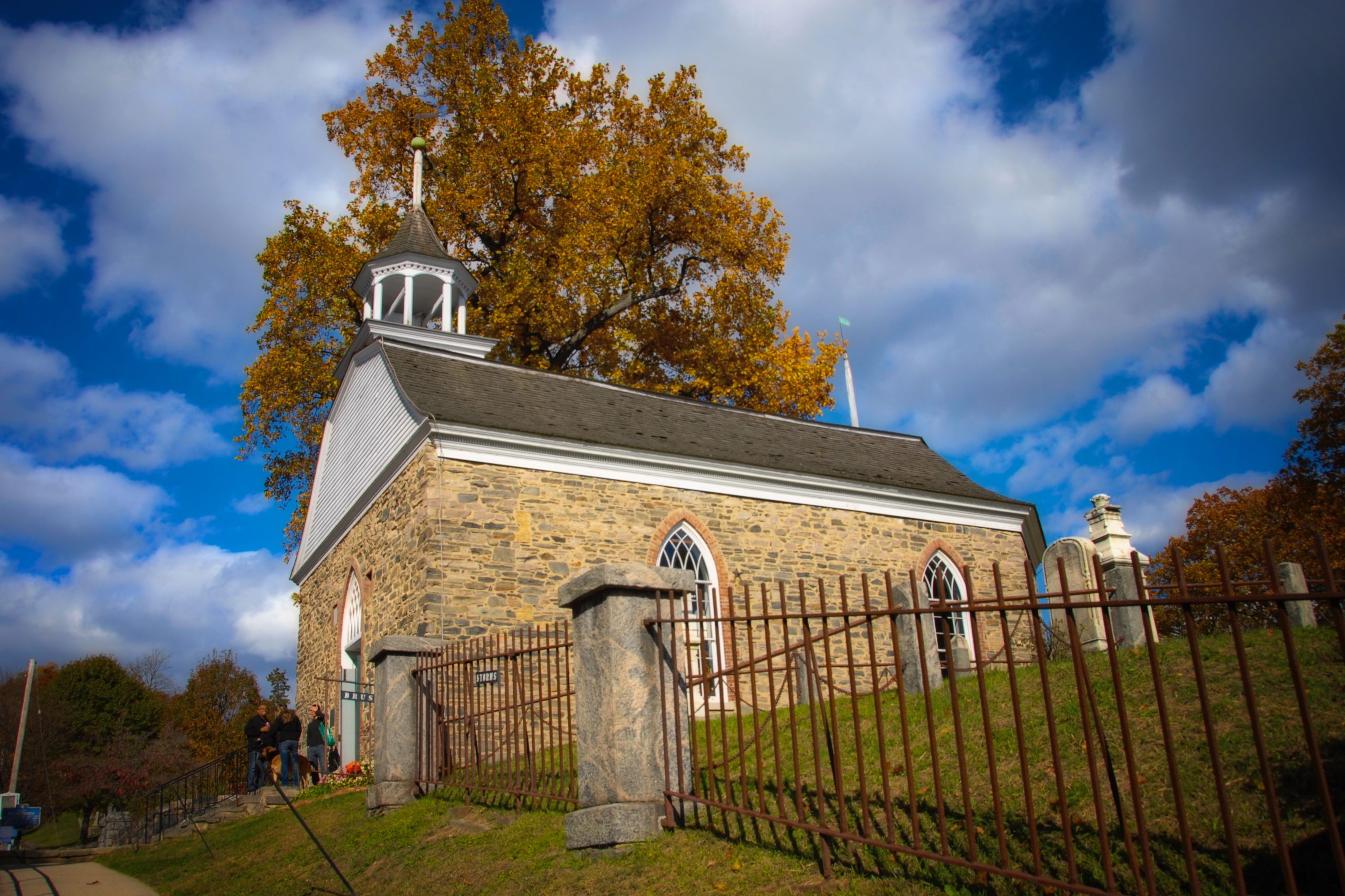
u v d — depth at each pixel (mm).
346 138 30422
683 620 7043
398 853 8891
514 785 8945
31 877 12000
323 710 21203
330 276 26656
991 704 9406
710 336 31984
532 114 29453
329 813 12367
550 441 16859
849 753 8516
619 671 7082
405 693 11312
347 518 20672
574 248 28141
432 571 15359
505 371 20953
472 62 31875
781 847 6062
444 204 29000
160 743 38531
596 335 33094
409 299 24125
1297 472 32031
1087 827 5863
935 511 21859
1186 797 6070
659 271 32594
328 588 22297
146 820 17438
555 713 15062
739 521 18922
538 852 7395
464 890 7148
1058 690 9375
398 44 31234
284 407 26828
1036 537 25062
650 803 6859
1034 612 4676
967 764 7492
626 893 6082
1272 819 3717
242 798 16094
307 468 28000
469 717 9953
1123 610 13078
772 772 8203
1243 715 7285
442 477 15984
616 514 17422
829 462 21922
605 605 7242
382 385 19719
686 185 30203
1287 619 3760
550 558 16453
